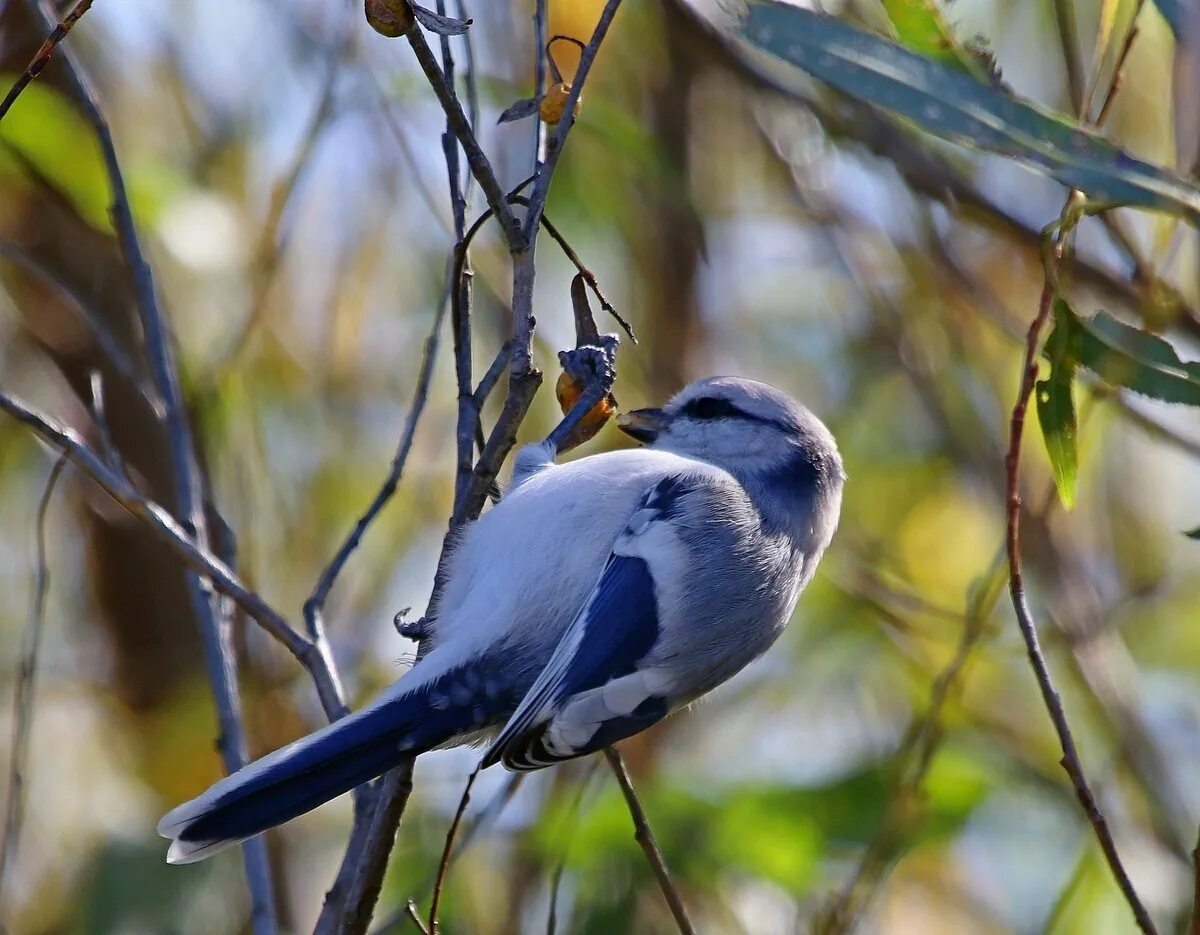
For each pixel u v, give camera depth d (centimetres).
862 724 1098
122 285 1090
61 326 1076
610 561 685
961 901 1002
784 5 547
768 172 1166
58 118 927
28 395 1088
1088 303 950
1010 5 1005
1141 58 976
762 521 733
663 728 1042
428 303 1095
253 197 1052
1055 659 1070
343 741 636
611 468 721
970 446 1103
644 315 1141
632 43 1168
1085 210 578
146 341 745
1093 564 1120
